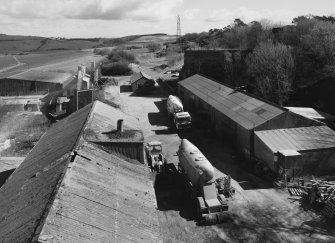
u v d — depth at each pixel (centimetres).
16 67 14888
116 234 1653
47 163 2327
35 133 4519
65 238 1483
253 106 3953
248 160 3553
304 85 5134
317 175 3128
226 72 6344
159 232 1819
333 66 5072
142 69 11112
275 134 3381
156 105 6103
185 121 4566
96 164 2212
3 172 3350
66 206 1688
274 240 2338
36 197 1856
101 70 10288
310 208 2700
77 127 2822
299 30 6644
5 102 6312
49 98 6184
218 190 2898
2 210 1964
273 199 2845
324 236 2364
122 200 1950
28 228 1546
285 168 3017
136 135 2648
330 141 3209
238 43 8681
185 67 7769
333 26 5791
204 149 3994
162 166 3164
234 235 2400
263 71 5253
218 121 4388
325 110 4675
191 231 2452
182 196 2902
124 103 6284
